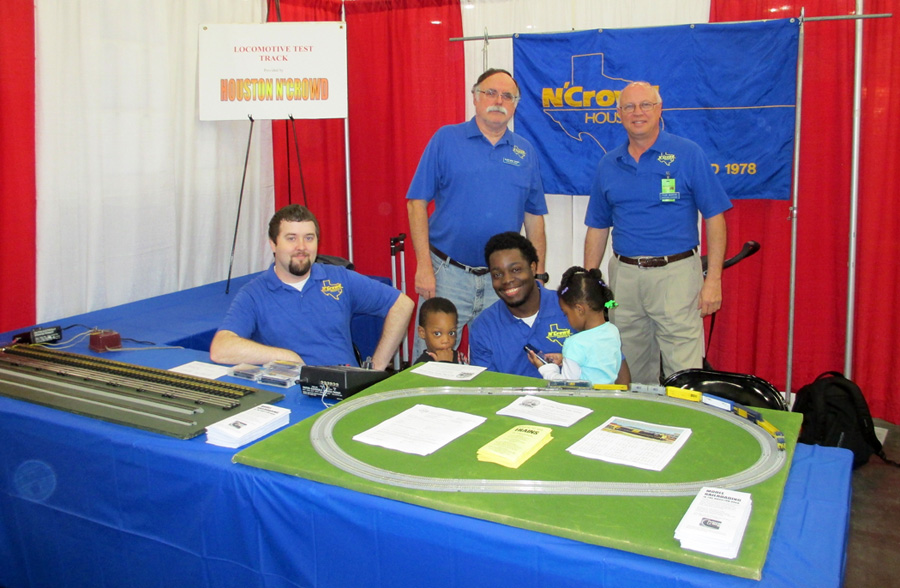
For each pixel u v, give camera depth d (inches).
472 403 62.7
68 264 123.4
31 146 113.8
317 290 95.0
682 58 135.6
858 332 137.4
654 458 49.6
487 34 151.9
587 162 147.6
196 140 147.3
